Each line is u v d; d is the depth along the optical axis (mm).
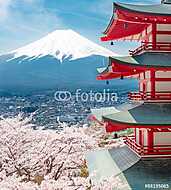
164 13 20750
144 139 21062
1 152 30562
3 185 19250
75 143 34812
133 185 17859
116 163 21625
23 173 29875
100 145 46188
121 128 20531
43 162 30375
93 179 19391
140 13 20531
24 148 32125
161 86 21047
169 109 20469
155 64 20016
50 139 34156
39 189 18922
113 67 20172
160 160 20062
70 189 18500
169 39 21531
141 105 20938
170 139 20453
